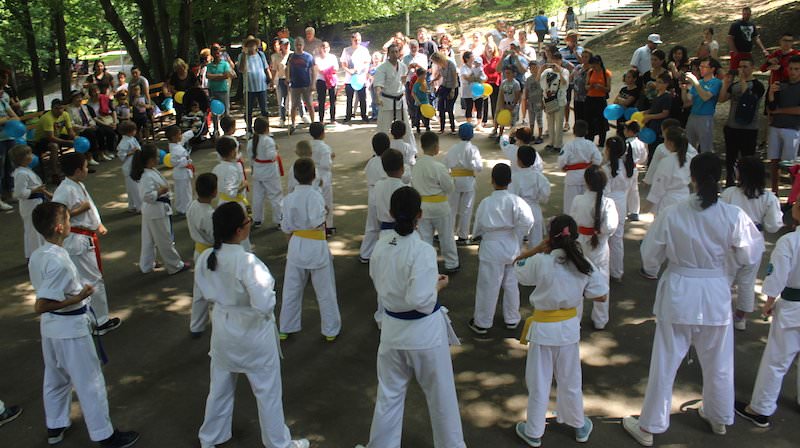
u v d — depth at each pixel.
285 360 5.36
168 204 7.01
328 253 5.54
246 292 3.83
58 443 4.40
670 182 6.39
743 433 4.29
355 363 5.30
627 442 4.22
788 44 9.95
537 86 11.84
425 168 6.50
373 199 7.07
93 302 5.79
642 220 8.24
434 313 3.83
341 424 4.51
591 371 5.06
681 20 22.30
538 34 21.95
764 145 10.97
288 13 20.14
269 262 7.44
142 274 7.21
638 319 5.86
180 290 6.80
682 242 3.94
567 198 7.43
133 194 9.23
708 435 4.27
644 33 22.47
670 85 9.76
